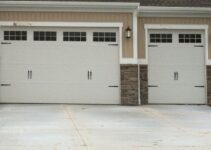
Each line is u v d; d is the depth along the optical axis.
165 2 18.08
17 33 16.91
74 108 15.60
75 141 9.27
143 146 8.80
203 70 18.08
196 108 16.48
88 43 17.14
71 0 16.84
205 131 10.85
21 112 14.20
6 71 16.81
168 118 13.34
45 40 17.00
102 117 13.31
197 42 18.08
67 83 17.05
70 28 17.08
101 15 17.09
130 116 13.67
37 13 16.84
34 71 16.94
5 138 9.53
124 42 17.19
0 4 16.48
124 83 17.14
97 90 17.14
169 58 17.98
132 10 17.14
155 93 17.92
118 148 8.58
